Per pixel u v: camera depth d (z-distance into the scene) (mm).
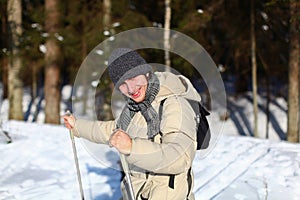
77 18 14328
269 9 11719
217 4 13258
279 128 17547
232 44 14773
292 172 5504
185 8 12938
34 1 16219
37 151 6926
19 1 13008
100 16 13727
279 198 4676
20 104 13742
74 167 6125
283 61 15773
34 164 6301
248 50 14617
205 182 5176
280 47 14734
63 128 8938
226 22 14406
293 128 12359
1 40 14805
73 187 5316
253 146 6824
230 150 6570
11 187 5391
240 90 20469
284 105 19250
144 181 2422
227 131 17406
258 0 13555
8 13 12969
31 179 5684
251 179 5242
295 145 6914
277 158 6059
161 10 14594
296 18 10531
